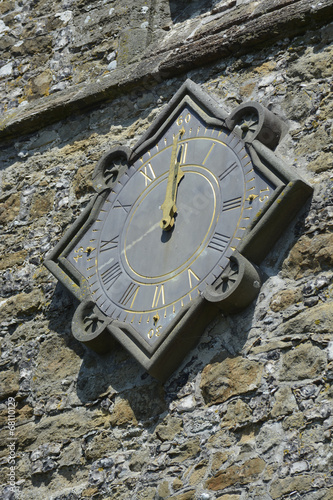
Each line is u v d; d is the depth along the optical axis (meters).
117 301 9.30
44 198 10.89
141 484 8.46
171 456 8.42
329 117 9.13
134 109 10.78
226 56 10.22
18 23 12.48
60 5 12.33
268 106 9.55
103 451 8.89
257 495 7.79
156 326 8.90
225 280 8.70
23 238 10.76
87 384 9.37
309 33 9.74
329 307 8.22
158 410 8.73
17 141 11.51
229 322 8.70
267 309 8.54
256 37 9.95
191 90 9.95
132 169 10.02
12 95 11.95
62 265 9.85
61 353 9.73
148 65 10.74
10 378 9.88
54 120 11.32
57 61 11.88
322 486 7.54
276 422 8.00
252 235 8.67
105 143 10.76
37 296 10.24
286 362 8.20
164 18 11.59
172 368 8.81
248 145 9.17
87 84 11.33
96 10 11.97
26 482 9.23
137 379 9.05
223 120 9.54
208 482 8.09
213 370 8.55
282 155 9.18
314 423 7.82
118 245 9.64
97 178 10.16
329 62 9.45
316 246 8.55
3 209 11.10
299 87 9.48
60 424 9.30
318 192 8.77
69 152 11.03
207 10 11.38
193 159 9.56
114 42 11.55
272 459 7.88
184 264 9.05
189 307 8.71
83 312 9.48
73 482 8.97
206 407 8.46
